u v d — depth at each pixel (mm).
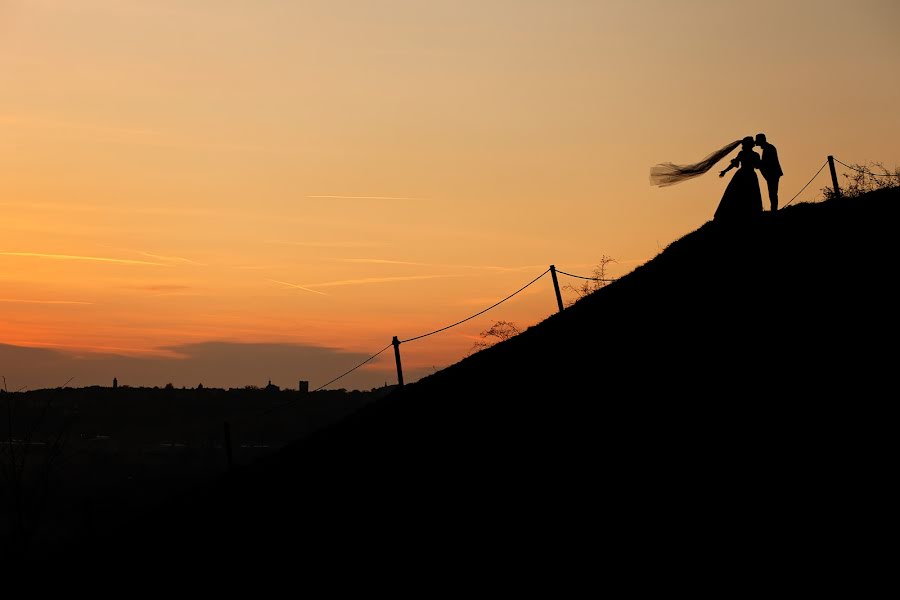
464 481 23250
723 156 31531
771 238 29016
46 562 39625
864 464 15594
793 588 13297
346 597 19906
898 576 12734
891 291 21672
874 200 29047
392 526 23016
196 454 88375
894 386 17531
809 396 18516
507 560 17891
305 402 114750
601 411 22719
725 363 21812
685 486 17312
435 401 32188
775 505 15508
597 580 15555
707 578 14289
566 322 32438
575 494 19172
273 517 29391
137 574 30469
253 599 22672
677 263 31578
